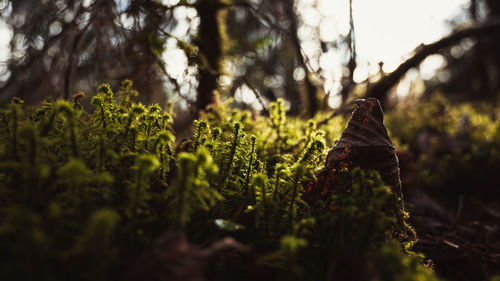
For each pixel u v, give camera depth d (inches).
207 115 16.7
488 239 14.6
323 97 26.9
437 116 33.8
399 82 30.0
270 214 9.8
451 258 13.1
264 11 29.4
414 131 30.7
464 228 15.7
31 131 8.5
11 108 9.7
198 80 19.1
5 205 9.1
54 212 7.8
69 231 8.4
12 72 20.4
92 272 7.5
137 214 9.1
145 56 18.0
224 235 10.1
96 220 7.4
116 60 17.8
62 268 7.9
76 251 7.6
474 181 21.8
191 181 8.7
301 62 29.0
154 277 7.8
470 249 13.4
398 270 8.5
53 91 17.5
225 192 10.5
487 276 12.4
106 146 9.4
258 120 16.4
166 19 19.6
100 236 7.5
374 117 11.5
